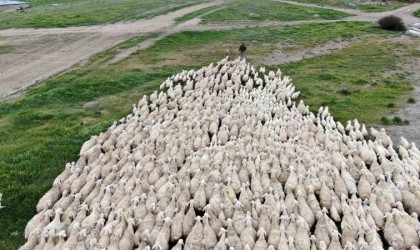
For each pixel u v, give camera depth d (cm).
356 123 2675
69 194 1927
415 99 3231
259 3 8100
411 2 8531
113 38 5538
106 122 2828
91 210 1783
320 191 1895
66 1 9175
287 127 2572
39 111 3120
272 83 3372
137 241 1608
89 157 2267
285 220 1661
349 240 1574
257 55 4619
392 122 2806
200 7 7644
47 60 4600
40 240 1588
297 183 1938
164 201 1808
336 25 6231
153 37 5509
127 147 2309
